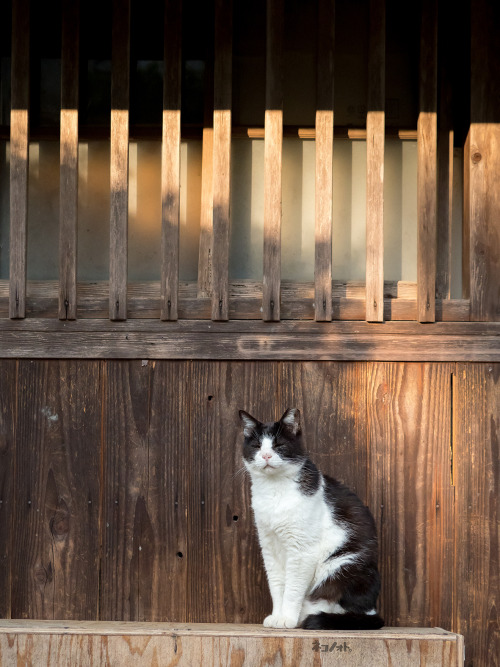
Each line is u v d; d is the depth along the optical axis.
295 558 2.74
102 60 3.38
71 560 2.97
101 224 3.33
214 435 3.02
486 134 3.10
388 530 2.97
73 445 3.01
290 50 3.37
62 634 2.56
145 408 3.02
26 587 2.96
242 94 3.36
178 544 2.98
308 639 2.54
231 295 3.10
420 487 2.99
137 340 3.03
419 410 3.02
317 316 3.00
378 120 3.04
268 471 2.74
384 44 3.05
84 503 2.99
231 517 2.99
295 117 3.36
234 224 3.32
